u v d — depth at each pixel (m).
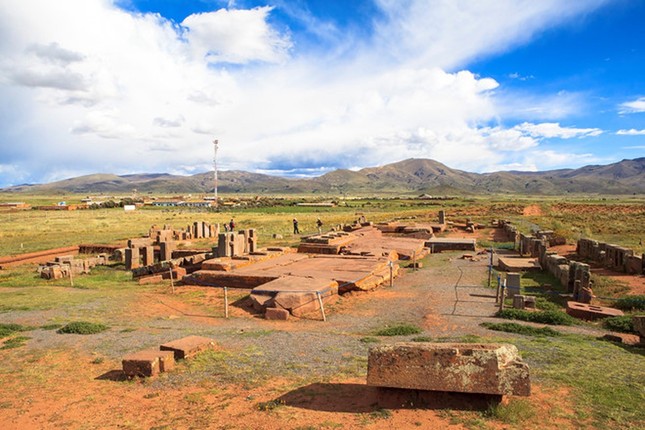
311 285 19.81
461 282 23.50
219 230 59.22
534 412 8.23
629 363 11.08
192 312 18.94
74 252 44.25
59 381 11.03
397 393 8.87
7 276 30.16
